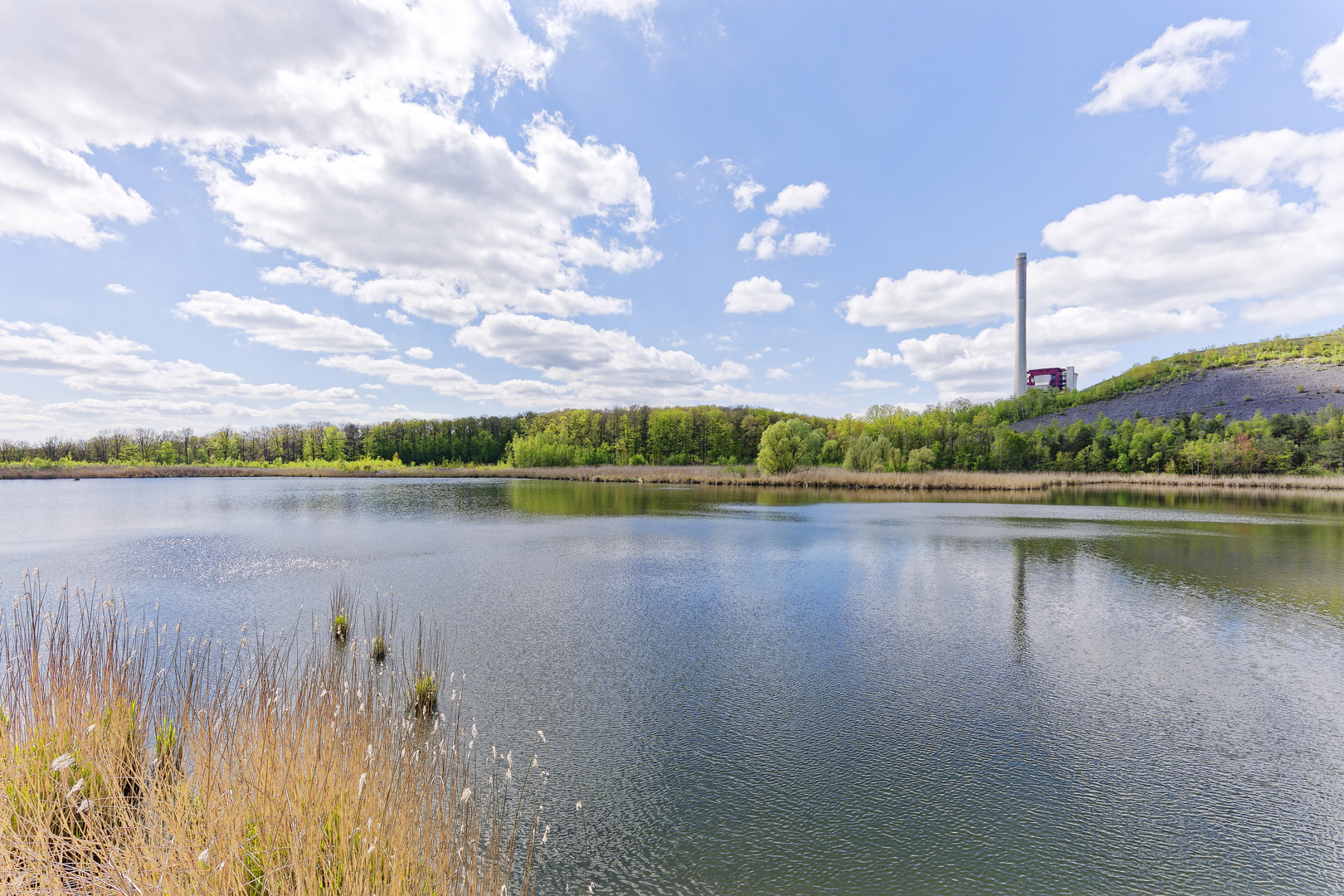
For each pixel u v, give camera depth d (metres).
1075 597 12.41
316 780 3.18
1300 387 108.56
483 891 3.04
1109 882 4.18
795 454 54.62
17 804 3.20
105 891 2.61
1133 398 125.38
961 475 50.03
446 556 16.80
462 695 7.27
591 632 9.84
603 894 3.99
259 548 18.09
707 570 14.96
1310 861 4.39
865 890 4.09
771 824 4.82
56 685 4.02
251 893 2.75
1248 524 24.64
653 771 5.59
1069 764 5.79
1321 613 11.20
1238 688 7.66
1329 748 6.09
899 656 8.80
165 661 7.50
